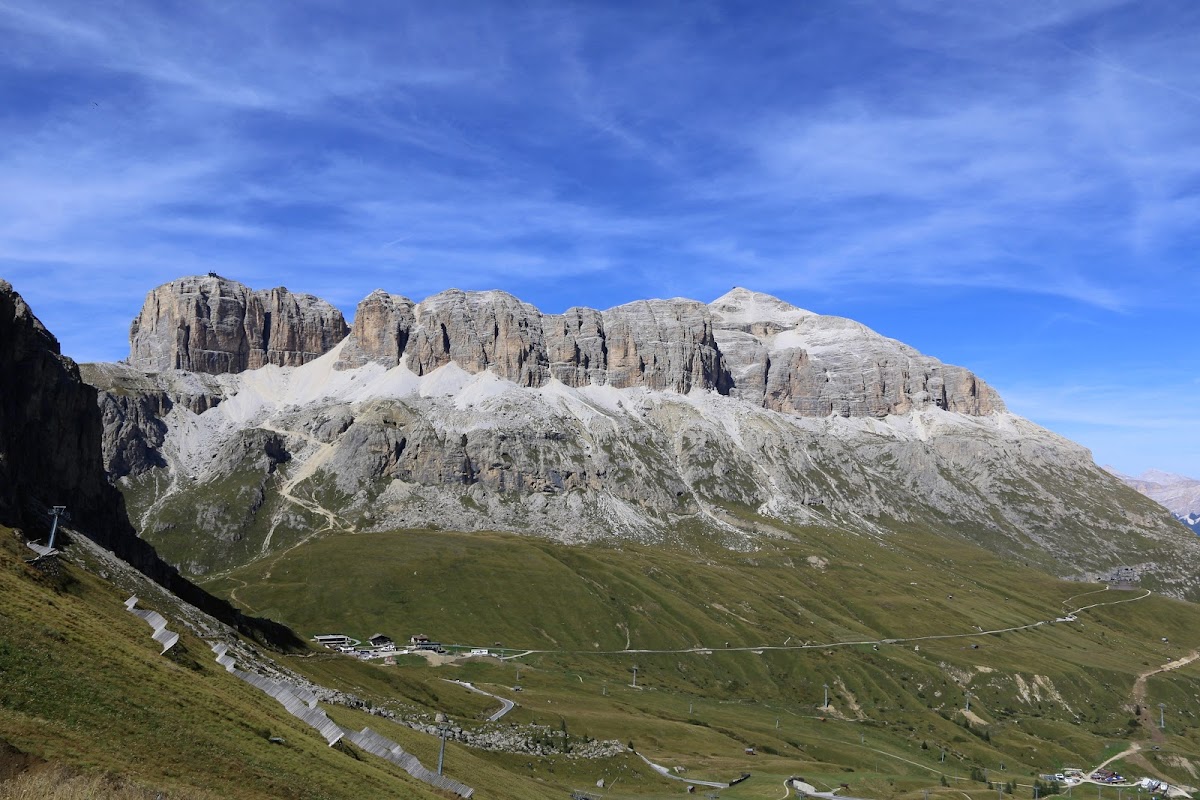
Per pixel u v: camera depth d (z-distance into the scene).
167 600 186.12
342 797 90.12
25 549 134.62
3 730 70.25
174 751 81.44
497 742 199.12
